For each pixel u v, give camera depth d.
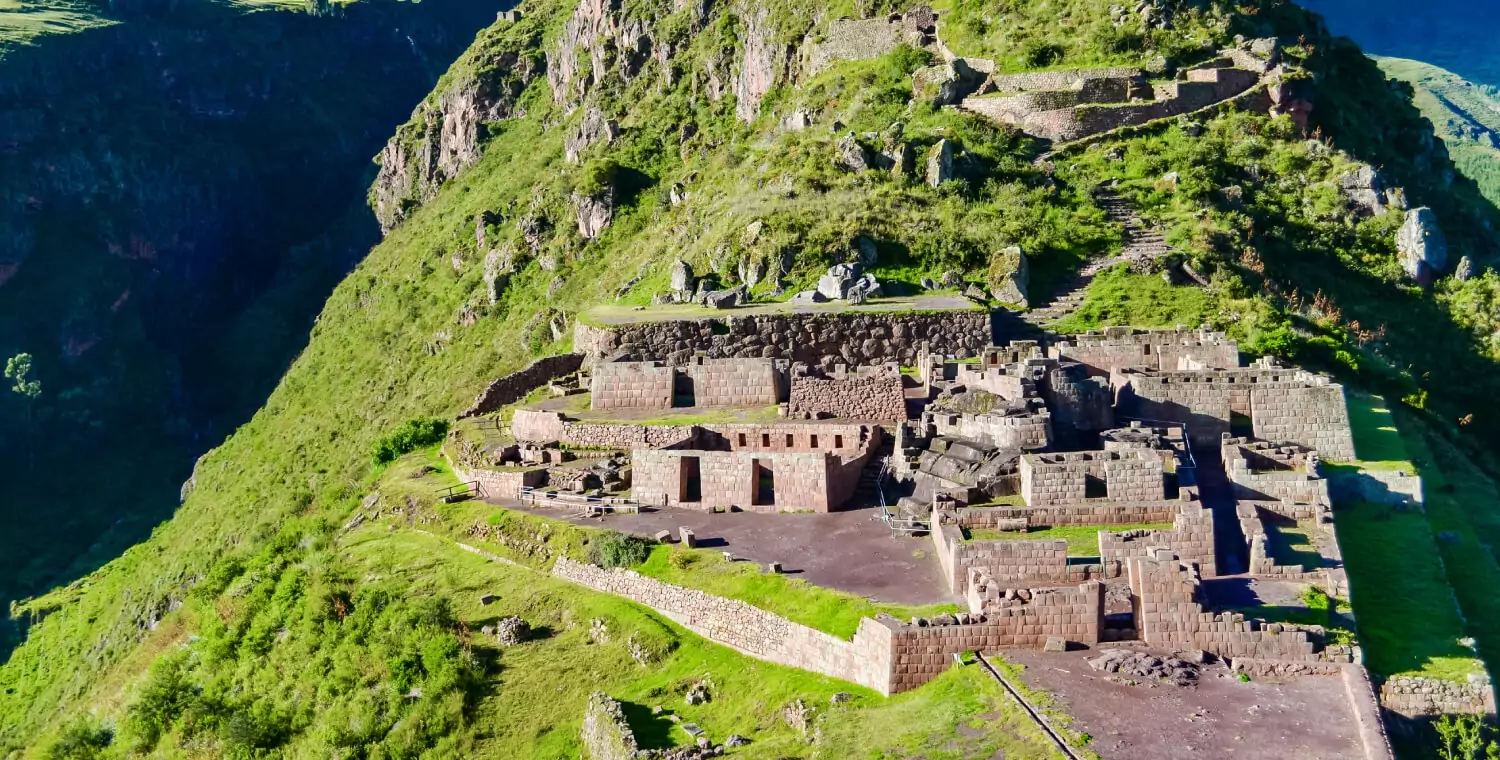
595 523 57.31
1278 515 49.25
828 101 116.50
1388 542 49.62
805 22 140.50
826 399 61.94
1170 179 93.81
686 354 75.81
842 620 43.72
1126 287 81.56
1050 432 54.44
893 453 57.78
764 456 56.34
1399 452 58.00
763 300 82.81
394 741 49.47
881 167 97.62
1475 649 41.28
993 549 44.19
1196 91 104.00
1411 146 117.44
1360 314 87.06
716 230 98.00
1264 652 38.91
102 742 66.75
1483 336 88.19
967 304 77.31
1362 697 36.12
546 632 52.44
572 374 79.12
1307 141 101.44
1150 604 39.59
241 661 62.19
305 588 63.03
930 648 40.03
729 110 155.62
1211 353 65.06
